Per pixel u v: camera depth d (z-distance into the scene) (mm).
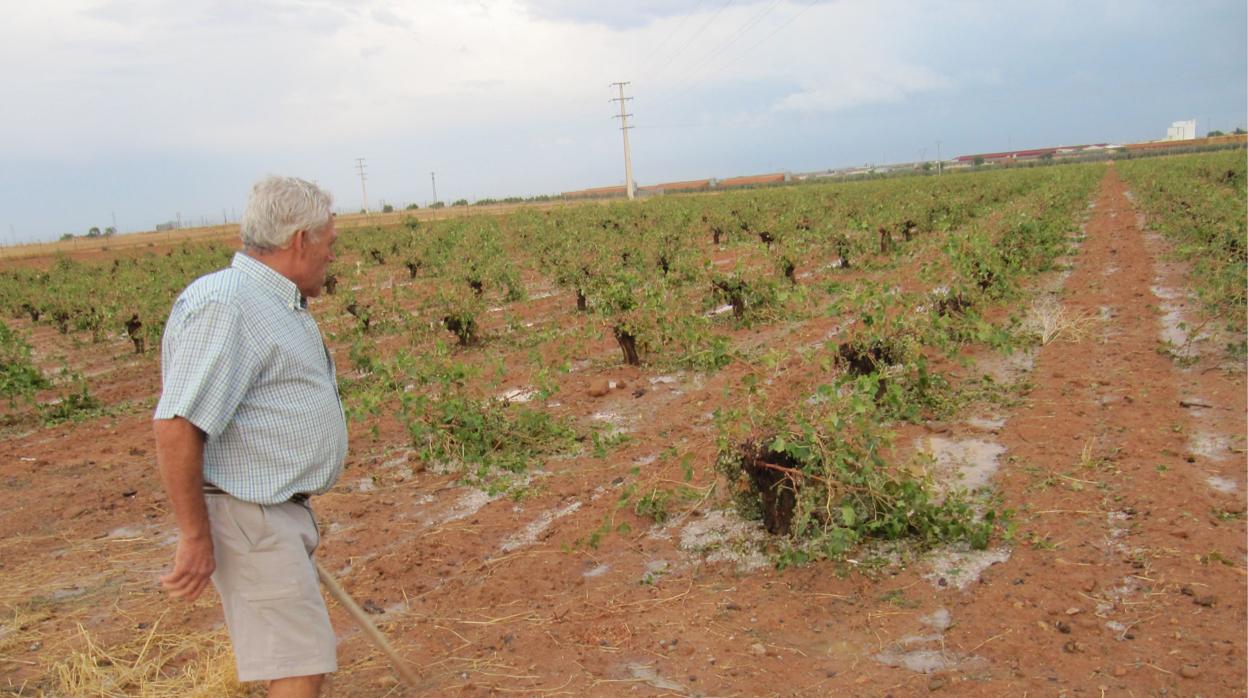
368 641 4387
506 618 4535
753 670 3908
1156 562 4547
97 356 14461
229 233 54000
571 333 11820
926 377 7379
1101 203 29844
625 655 4113
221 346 2656
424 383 7934
